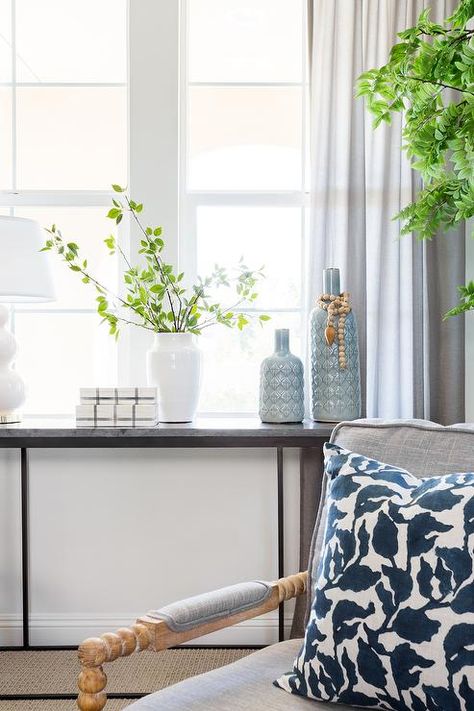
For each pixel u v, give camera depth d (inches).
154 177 105.5
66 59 109.3
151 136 105.2
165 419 94.8
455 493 47.1
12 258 88.2
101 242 109.9
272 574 105.3
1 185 109.3
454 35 69.5
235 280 109.7
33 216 110.3
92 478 105.1
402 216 77.3
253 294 98.7
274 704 47.2
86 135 109.3
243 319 97.7
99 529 105.2
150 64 105.1
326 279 92.0
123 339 108.9
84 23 109.0
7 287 87.5
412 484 50.7
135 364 105.7
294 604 104.9
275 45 109.3
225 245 110.0
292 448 105.0
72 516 105.2
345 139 96.6
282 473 97.3
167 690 49.8
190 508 105.3
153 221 105.5
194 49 109.3
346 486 51.6
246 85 109.3
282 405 92.7
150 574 105.3
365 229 96.9
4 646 103.6
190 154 110.0
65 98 109.3
